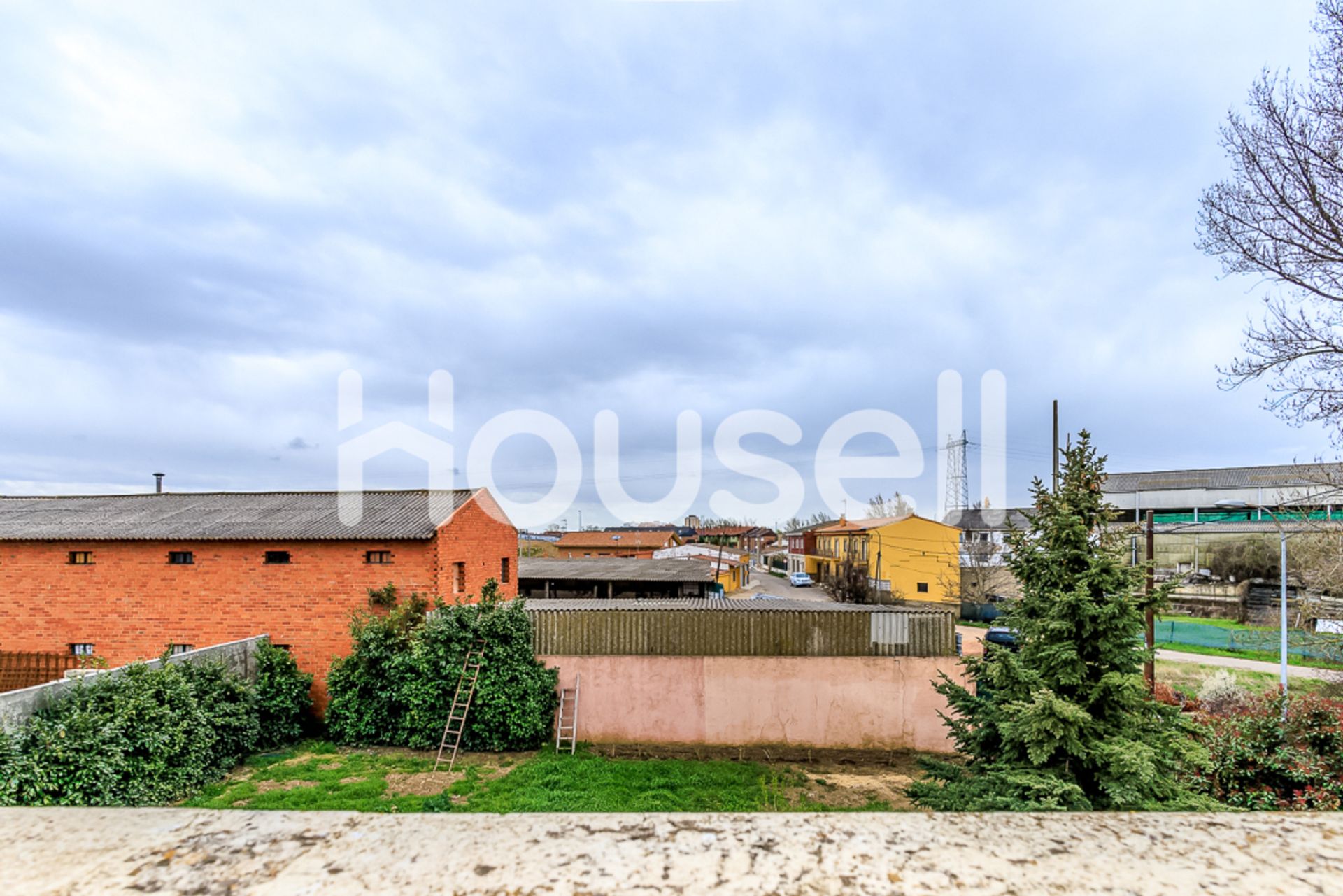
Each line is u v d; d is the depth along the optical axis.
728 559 42.16
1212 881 0.84
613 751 12.51
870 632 13.18
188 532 13.85
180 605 13.63
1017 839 0.98
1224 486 39.72
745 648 13.23
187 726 9.50
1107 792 6.48
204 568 13.68
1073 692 7.18
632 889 0.79
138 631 13.62
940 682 12.88
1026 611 7.87
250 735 11.12
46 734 8.02
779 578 58.31
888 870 0.86
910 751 12.80
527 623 13.08
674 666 13.20
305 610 13.48
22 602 13.83
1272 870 0.88
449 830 0.98
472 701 11.94
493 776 10.76
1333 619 19.00
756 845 0.95
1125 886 0.82
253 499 16.45
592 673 13.27
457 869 0.85
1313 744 6.87
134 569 13.77
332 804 9.27
